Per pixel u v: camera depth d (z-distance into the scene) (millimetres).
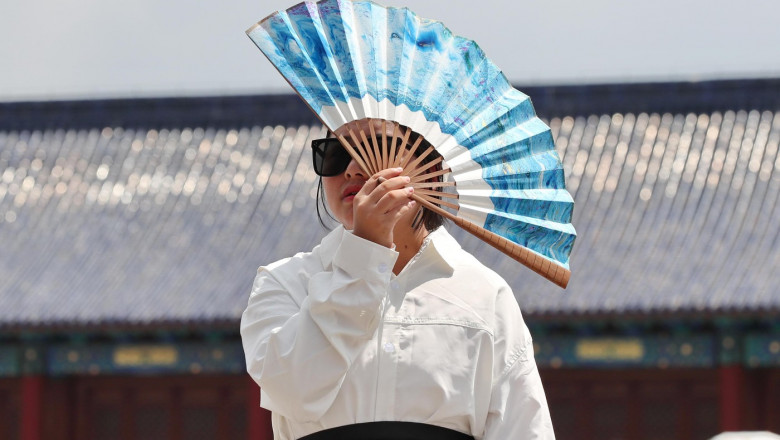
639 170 62812
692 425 55094
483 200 7172
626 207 60594
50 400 57906
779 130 63906
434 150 7285
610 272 54812
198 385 58188
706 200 60344
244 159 67125
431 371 6988
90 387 58656
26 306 56281
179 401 58375
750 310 50719
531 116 7543
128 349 56938
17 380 58312
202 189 65562
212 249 60719
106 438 58312
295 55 7133
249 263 59500
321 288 6883
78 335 56562
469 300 7273
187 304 55531
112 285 57875
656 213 59875
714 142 63812
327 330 6781
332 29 7219
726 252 56156
